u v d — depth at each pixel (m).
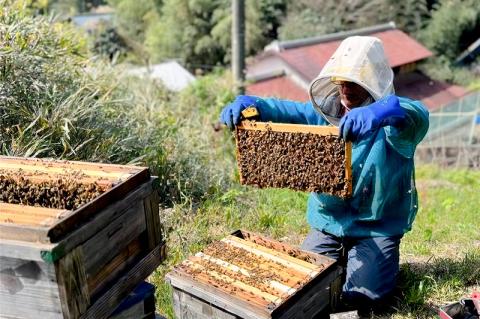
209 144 6.24
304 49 18.17
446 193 7.18
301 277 2.30
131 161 4.20
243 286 2.23
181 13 26.73
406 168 2.88
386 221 2.95
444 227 4.48
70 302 1.65
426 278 3.08
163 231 3.76
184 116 7.32
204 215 4.14
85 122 4.20
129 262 2.02
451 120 15.74
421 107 2.65
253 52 25.86
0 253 1.60
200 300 2.30
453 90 22.91
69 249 1.62
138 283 2.05
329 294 2.41
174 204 4.18
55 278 1.59
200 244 3.68
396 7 25.36
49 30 4.87
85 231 1.69
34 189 2.04
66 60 4.81
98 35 27.97
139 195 2.00
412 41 21.25
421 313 2.77
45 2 5.96
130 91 6.46
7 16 4.28
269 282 2.26
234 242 2.65
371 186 2.84
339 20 25.52
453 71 24.39
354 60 2.67
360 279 2.83
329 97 2.93
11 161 2.26
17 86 3.93
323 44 18.89
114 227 1.86
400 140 2.68
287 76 18.00
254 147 2.73
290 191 5.15
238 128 2.76
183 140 5.38
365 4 25.50
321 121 3.11
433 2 26.61
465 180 8.96
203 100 8.30
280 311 2.07
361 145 2.82
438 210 5.64
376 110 2.35
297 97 17.08
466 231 4.30
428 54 21.08
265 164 2.73
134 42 29.70
